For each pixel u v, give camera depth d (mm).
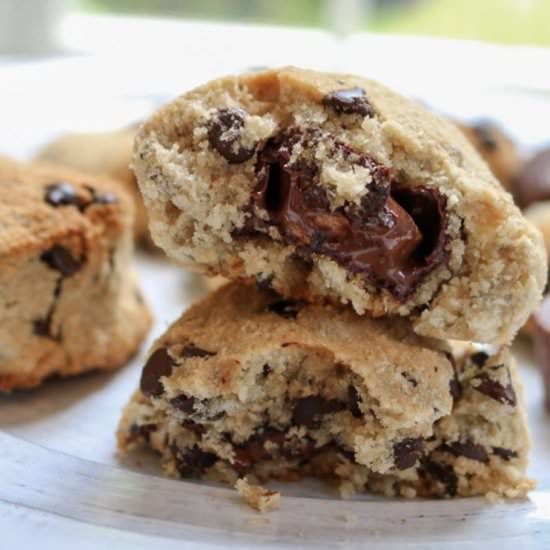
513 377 287
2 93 469
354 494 283
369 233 270
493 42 565
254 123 272
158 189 276
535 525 274
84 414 312
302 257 280
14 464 282
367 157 271
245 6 596
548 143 438
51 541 258
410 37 573
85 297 323
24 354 315
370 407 276
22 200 321
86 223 318
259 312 288
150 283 378
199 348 281
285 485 286
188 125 276
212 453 285
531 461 301
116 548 258
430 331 277
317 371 280
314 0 584
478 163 286
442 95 476
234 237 279
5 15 570
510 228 270
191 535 264
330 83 279
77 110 463
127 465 291
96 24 592
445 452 284
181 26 585
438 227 271
